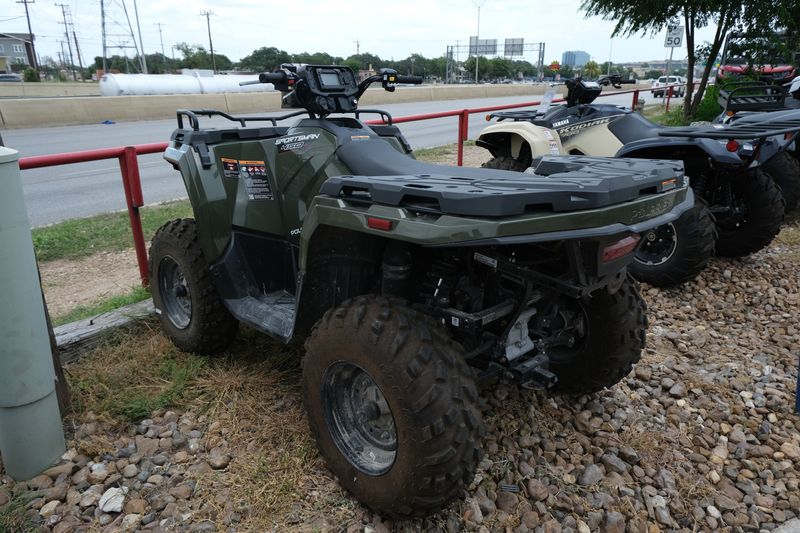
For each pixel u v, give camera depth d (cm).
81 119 1772
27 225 228
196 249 320
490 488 244
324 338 220
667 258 451
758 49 1316
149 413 290
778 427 292
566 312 294
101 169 1080
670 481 252
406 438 199
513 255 238
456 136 1578
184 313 346
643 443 277
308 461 255
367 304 215
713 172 491
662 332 395
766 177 489
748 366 352
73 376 317
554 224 180
